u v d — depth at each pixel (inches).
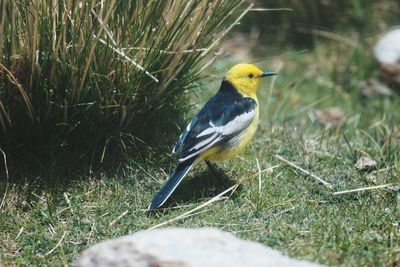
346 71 667.4
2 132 414.6
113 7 402.0
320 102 626.8
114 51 402.3
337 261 341.1
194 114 488.4
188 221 389.7
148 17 412.2
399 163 457.7
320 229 378.0
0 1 386.0
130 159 430.9
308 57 684.7
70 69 399.9
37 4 387.5
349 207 408.8
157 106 433.1
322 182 436.1
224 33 449.1
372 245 360.2
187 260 292.8
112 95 411.8
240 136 422.6
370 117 597.9
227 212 398.0
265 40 701.9
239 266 292.5
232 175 442.3
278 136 497.7
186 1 418.3
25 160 422.3
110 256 304.2
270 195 418.6
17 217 395.9
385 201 418.6
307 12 698.8
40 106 409.4
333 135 522.3
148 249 299.6
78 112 412.5
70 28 398.3
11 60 396.8
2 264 363.6
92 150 426.6
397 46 665.0
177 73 422.3
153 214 401.4
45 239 378.6
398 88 649.6
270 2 694.5
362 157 469.1
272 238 368.5
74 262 334.0
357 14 701.3
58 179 415.5
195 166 448.1
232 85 439.2
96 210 401.1
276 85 644.1
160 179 430.3
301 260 335.9
